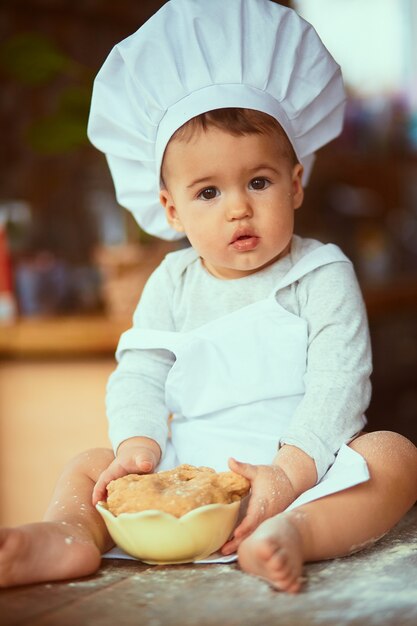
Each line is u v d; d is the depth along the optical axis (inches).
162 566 51.7
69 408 113.2
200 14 60.6
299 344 60.6
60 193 153.7
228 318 61.5
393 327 186.1
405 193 181.5
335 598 45.3
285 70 61.4
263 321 61.1
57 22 152.4
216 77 60.3
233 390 60.8
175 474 53.8
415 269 165.0
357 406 57.4
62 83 153.6
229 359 61.1
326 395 57.1
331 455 55.3
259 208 59.3
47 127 123.9
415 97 179.2
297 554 47.2
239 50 60.0
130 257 116.9
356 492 52.4
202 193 59.9
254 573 48.0
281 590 46.7
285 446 55.4
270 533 47.3
